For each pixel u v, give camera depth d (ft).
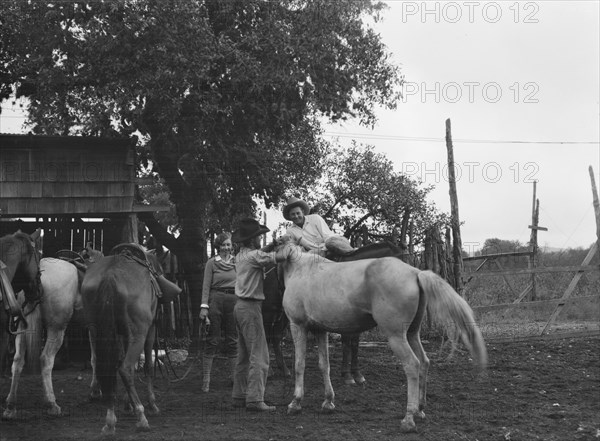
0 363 25.67
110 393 23.21
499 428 23.53
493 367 35.53
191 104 49.34
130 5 45.60
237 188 57.00
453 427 23.89
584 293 67.62
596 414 25.58
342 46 51.88
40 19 47.60
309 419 25.52
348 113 55.57
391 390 30.76
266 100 50.55
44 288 28.86
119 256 26.09
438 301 23.70
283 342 47.98
